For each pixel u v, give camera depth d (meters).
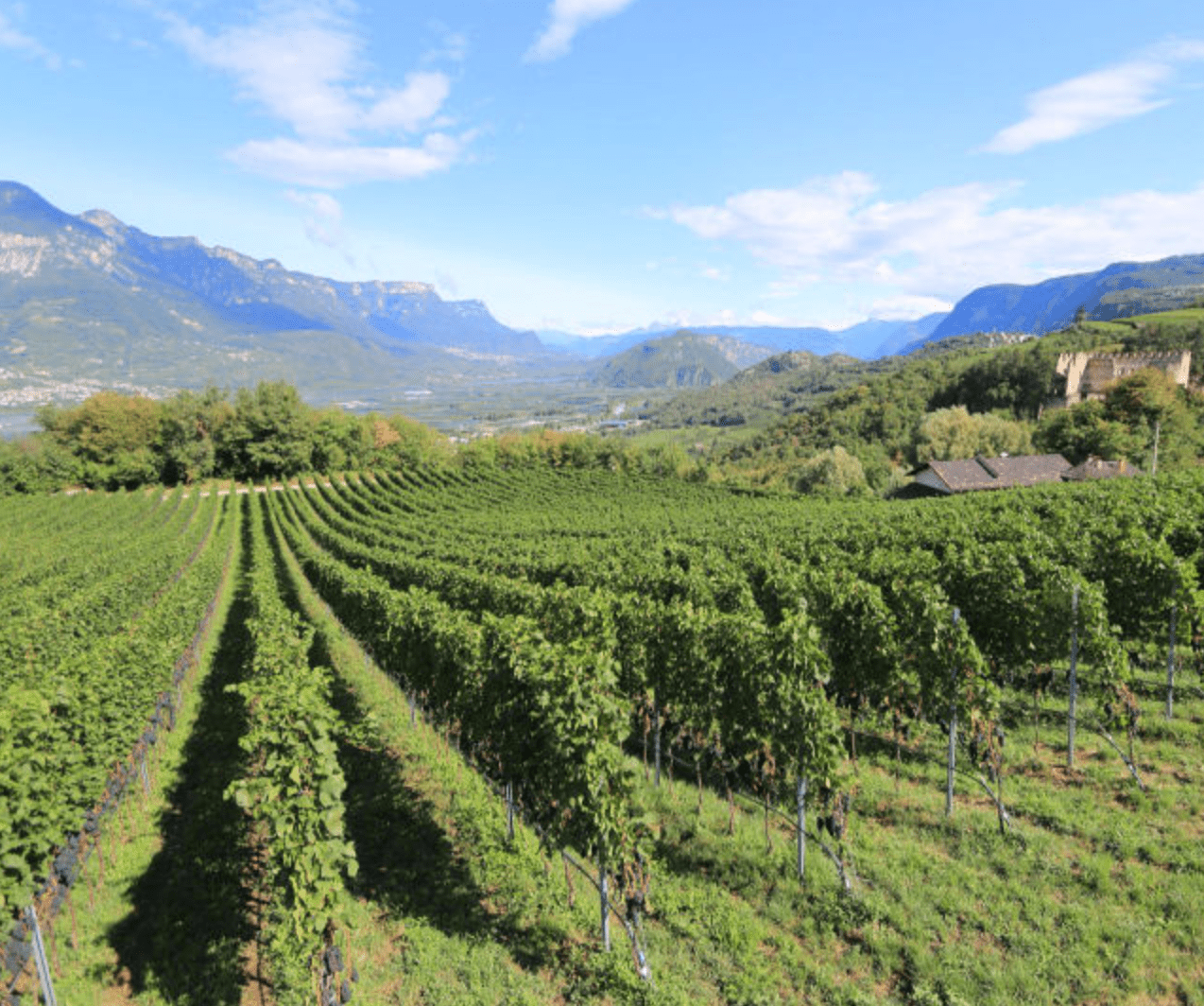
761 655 10.09
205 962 8.37
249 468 110.56
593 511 68.31
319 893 7.20
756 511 51.91
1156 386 78.94
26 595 24.70
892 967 7.25
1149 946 6.93
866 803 10.53
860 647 12.37
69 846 9.73
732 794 10.96
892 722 12.16
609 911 8.46
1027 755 11.39
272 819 7.84
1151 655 13.79
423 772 13.48
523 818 10.71
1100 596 11.21
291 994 7.63
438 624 14.29
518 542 39.22
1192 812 9.08
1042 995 6.57
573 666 8.97
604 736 8.50
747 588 16.53
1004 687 14.31
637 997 7.18
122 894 9.84
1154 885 7.77
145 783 13.37
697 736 12.02
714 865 9.46
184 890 9.88
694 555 24.83
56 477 96.06
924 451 87.06
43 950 8.15
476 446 122.38
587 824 8.19
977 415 89.75
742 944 7.81
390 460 124.06
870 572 16.66
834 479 83.19
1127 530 15.11
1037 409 101.88
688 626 12.09
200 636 25.45
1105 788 10.05
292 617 16.38
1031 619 12.41
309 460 113.69
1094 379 98.88
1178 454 70.00
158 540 47.03
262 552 45.91
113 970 8.30
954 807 10.05
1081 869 8.23
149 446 108.25
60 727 10.02
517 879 9.48
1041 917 7.54
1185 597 12.11
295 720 8.20
